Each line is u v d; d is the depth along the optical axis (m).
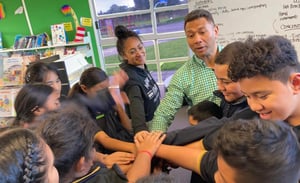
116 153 1.00
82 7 4.95
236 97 0.95
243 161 0.49
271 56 0.59
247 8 2.26
